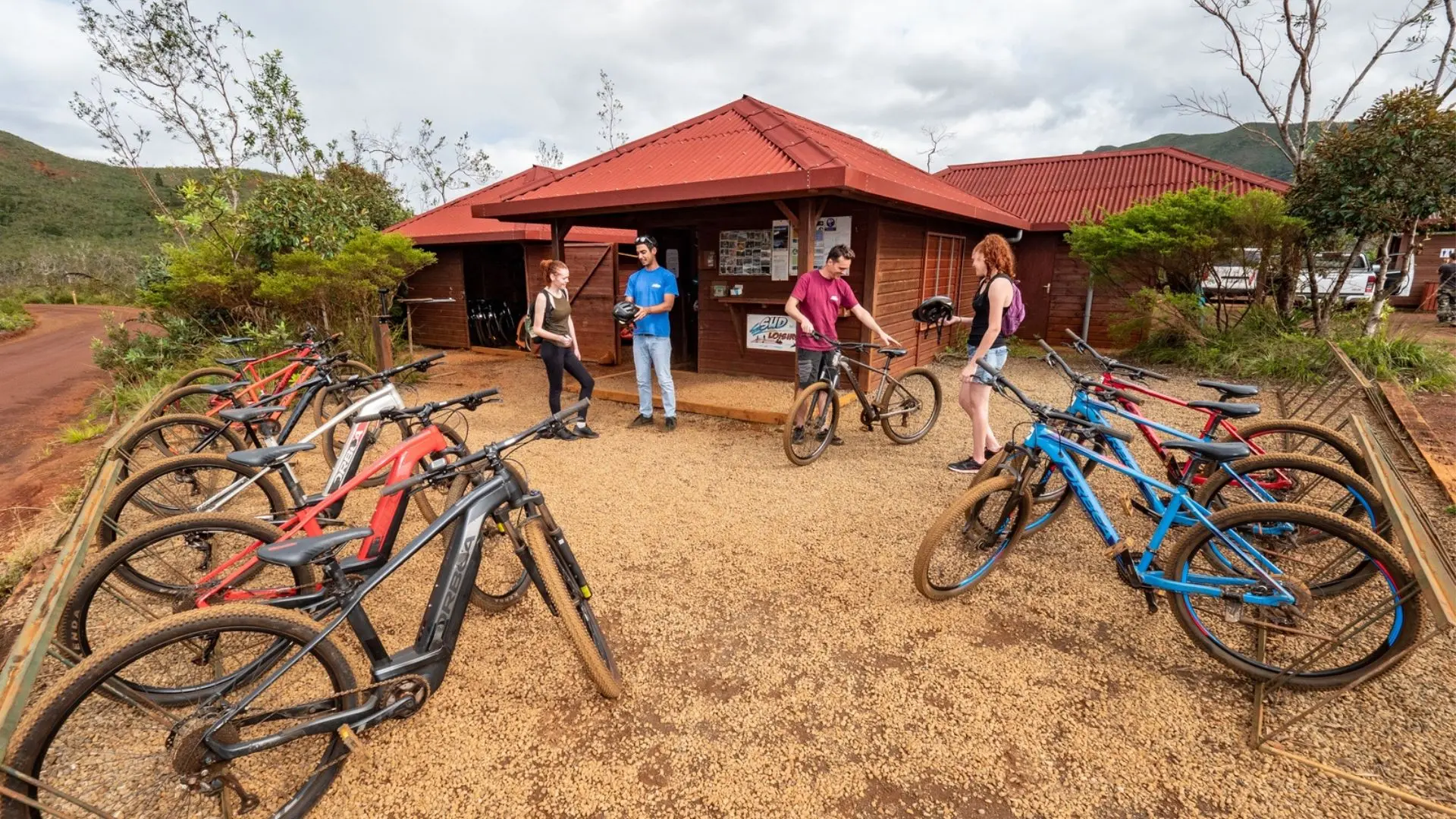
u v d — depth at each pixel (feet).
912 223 26.94
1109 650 8.91
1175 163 41.75
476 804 6.67
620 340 33.12
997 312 13.66
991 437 15.52
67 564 6.98
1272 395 22.72
